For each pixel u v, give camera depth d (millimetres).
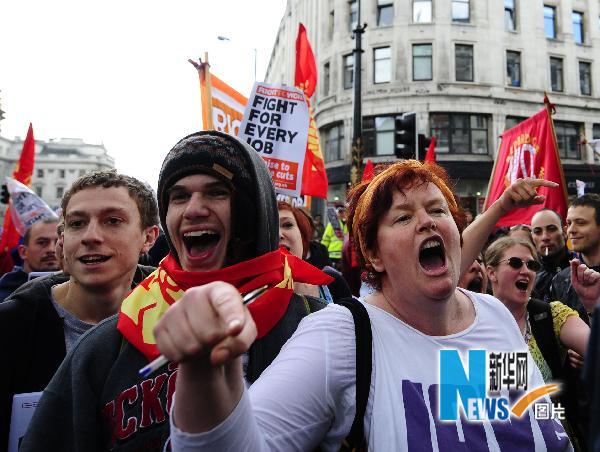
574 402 1999
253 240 1388
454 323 1363
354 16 22125
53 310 1667
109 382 1214
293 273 1605
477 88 20797
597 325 499
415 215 1304
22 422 1455
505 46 21219
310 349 1164
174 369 1242
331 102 22359
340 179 21578
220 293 676
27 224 4363
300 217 3119
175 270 1319
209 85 3502
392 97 20938
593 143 5023
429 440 1118
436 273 1266
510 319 1453
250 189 1368
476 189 20734
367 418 1144
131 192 1760
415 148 6895
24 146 5391
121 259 1694
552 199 4207
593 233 2947
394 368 1192
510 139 4703
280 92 3426
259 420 996
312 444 1093
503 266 2254
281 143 3383
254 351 1300
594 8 22672
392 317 1293
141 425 1186
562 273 3033
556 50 21875
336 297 2930
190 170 1327
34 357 1579
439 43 20781
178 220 1343
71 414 1216
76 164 76688
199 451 767
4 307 1588
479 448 1156
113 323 1326
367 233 1377
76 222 1685
